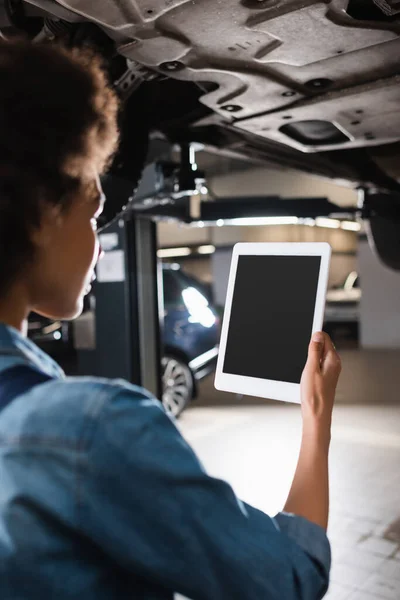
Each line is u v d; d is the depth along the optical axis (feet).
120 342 12.17
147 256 12.32
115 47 6.18
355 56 5.96
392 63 6.13
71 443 1.69
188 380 18.44
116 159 7.61
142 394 1.89
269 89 6.72
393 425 17.28
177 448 1.78
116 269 12.10
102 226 7.77
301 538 2.15
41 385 1.86
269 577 1.87
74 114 1.98
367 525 10.43
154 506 1.70
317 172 11.48
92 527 1.68
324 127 8.43
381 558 9.27
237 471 13.55
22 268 1.98
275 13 5.14
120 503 1.68
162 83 7.92
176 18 5.24
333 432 16.62
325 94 6.94
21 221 1.90
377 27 5.36
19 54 1.99
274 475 13.23
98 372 12.45
